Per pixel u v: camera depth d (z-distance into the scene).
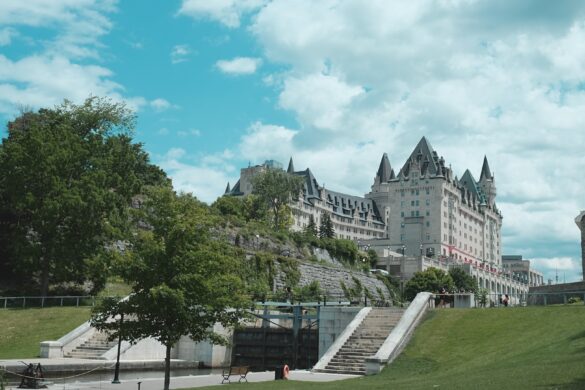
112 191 57.69
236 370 30.23
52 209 51.28
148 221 25.38
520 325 33.12
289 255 86.06
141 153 81.38
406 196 190.00
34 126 58.62
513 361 26.20
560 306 34.75
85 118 72.12
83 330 41.12
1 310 48.22
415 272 118.31
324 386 25.59
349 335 36.62
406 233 185.62
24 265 52.94
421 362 31.09
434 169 189.62
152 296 23.00
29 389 26.03
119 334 23.97
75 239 53.22
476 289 126.69
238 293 26.06
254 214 117.56
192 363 43.50
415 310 36.81
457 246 195.12
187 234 24.61
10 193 53.38
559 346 26.86
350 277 94.06
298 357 44.75
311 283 78.31
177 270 24.11
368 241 194.62
